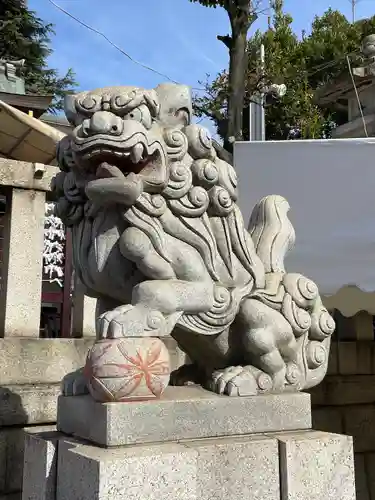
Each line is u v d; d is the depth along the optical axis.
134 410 1.40
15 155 4.14
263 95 5.77
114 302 1.76
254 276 1.80
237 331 1.78
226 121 4.71
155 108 1.61
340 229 2.36
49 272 5.93
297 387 1.79
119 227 1.61
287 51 10.21
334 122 8.58
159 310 1.53
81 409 1.53
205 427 1.51
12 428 2.41
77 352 2.69
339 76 4.21
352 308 2.98
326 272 2.36
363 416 3.50
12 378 2.51
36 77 13.06
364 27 10.95
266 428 1.62
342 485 1.60
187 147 1.68
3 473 2.37
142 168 1.59
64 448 1.47
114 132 1.47
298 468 1.54
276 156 2.53
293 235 2.07
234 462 1.47
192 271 1.62
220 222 1.75
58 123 7.86
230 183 1.78
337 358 3.52
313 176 2.46
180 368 1.93
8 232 2.72
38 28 13.38
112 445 1.36
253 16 4.56
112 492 1.25
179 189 1.63
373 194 2.33
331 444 1.61
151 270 1.58
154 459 1.32
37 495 1.56
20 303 2.67
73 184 1.67
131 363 1.41
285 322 1.76
